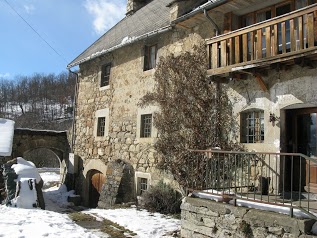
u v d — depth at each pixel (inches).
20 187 353.7
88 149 531.2
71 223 279.4
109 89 494.9
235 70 276.2
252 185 264.5
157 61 406.9
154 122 393.4
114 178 432.1
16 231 230.2
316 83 251.4
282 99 273.0
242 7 306.8
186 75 352.8
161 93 383.2
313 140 268.1
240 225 204.4
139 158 420.2
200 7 318.3
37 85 2287.2
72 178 552.4
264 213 193.6
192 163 331.6
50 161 1339.8
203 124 331.3
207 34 343.6
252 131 300.5
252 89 297.4
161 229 275.9
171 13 380.5
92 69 544.1
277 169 271.0
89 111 539.5
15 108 2138.3
